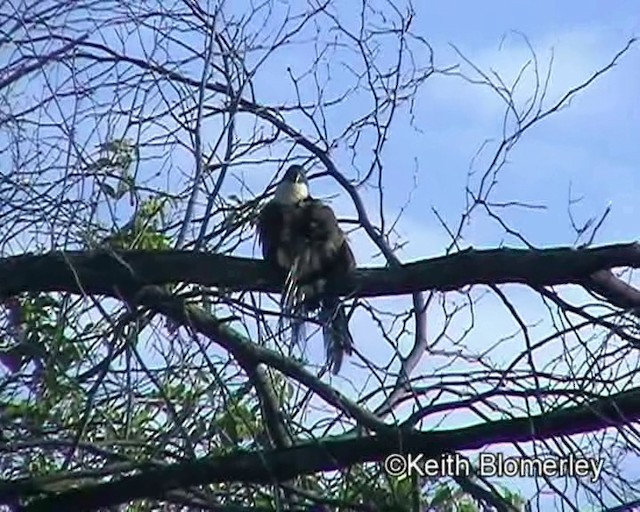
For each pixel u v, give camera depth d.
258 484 11.66
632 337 10.98
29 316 11.66
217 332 11.63
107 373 11.26
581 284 11.38
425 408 11.16
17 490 11.33
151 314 11.59
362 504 11.40
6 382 11.48
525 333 11.07
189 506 11.54
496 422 11.13
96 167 11.31
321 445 11.37
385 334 11.53
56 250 11.37
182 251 11.54
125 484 11.50
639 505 10.79
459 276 11.43
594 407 10.82
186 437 10.97
